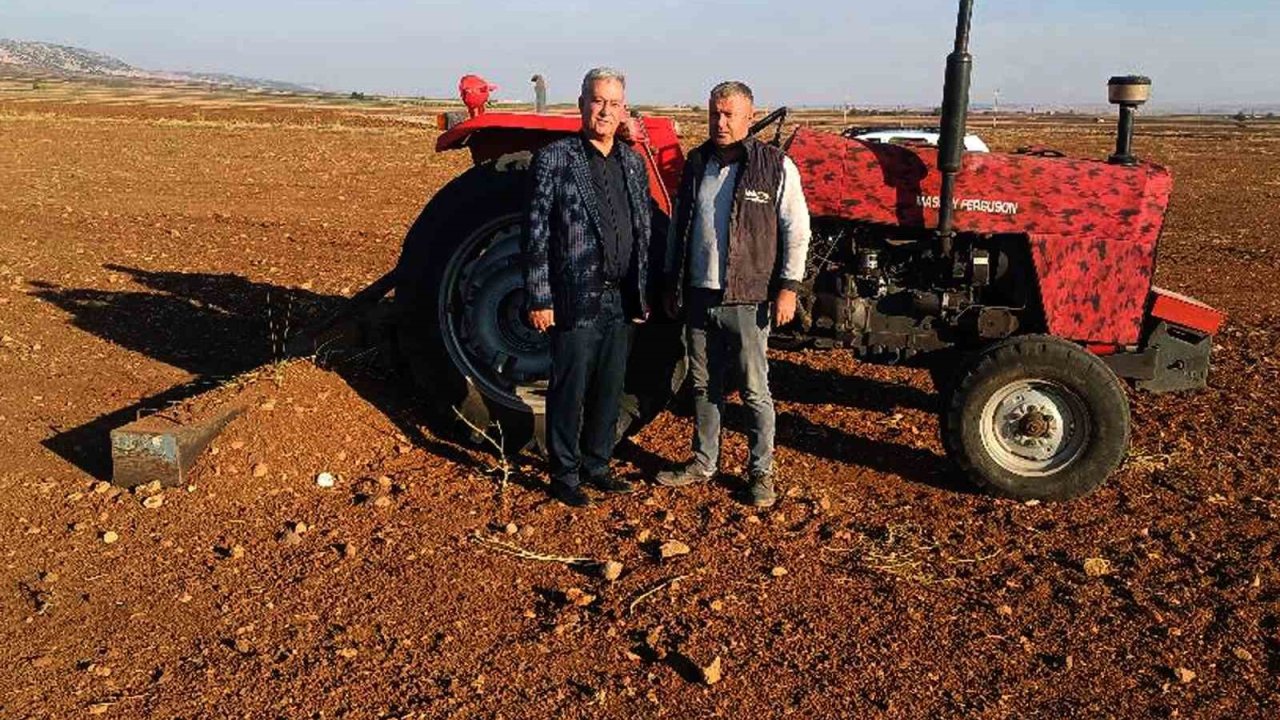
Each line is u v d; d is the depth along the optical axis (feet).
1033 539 16.07
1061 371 16.92
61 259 35.12
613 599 13.88
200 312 28.68
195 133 104.01
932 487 18.15
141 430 16.71
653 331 18.37
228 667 12.21
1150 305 18.90
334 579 14.25
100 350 24.72
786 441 20.07
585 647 12.78
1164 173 17.98
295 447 17.80
